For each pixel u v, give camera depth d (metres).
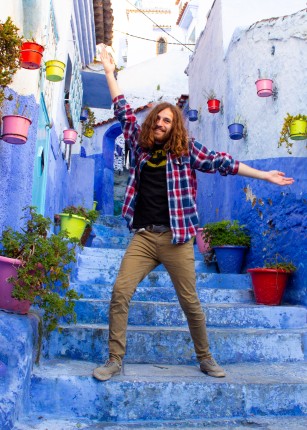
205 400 3.11
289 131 4.95
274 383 3.21
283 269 4.88
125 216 3.20
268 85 5.61
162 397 3.07
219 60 7.86
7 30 3.17
